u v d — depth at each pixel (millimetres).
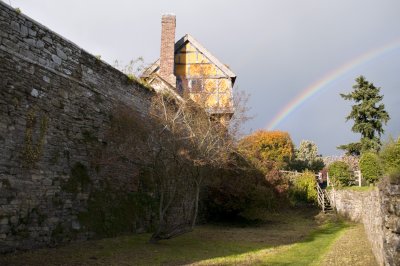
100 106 11750
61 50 10250
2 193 7984
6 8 8492
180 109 12430
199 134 11633
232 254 9883
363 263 8297
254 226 18922
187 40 24766
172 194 11945
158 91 14891
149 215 13648
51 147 9547
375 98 30141
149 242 11133
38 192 8984
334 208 23578
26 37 9031
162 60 22594
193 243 11758
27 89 8898
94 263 7816
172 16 23156
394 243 5828
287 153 37844
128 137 12289
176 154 11195
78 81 10812
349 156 29703
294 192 25641
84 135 10906
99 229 10984
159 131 11492
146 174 13906
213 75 24125
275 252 10336
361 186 21312
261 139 37750
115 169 12180
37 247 8812
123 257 8680
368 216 11641
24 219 8516
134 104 13648
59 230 9531
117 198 12125
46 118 9430
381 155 11406
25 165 8656
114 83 12625
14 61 8586
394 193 5938
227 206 19219
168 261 8531
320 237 14102
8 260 7473
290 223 20094
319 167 37500
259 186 19453
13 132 8391
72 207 10109
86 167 10844
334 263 8461
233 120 13828
